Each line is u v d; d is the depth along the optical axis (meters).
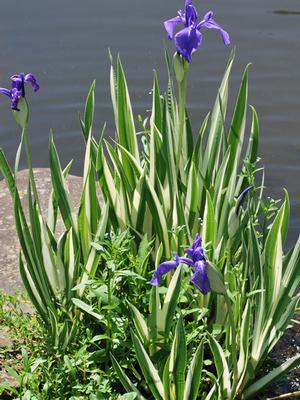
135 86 8.34
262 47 9.10
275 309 4.30
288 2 10.31
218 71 8.61
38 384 4.11
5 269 5.40
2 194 6.37
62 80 8.50
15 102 4.19
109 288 4.11
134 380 4.42
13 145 7.53
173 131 5.15
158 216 4.66
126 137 5.23
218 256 4.49
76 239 4.73
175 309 4.16
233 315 4.17
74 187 6.46
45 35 9.43
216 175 4.98
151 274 4.47
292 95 8.13
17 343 4.54
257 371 4.44
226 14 9.93
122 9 10.10
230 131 5.09
